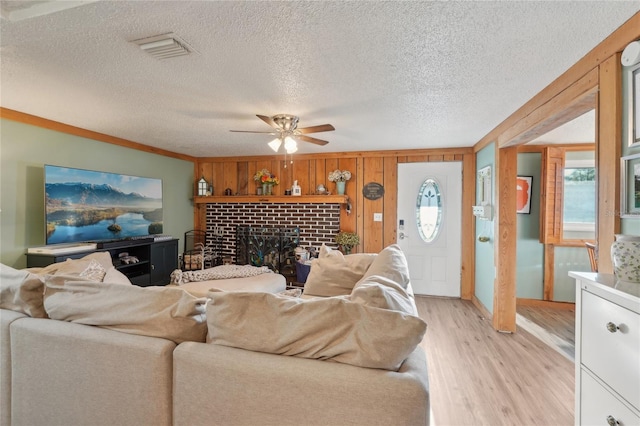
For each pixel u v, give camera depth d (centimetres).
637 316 101
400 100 271
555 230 426
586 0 140
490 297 383
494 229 363
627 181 153
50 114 319
